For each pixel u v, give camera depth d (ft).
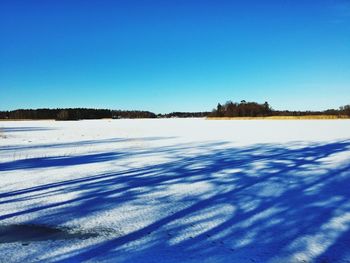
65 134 98.43
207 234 15.66
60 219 17.81
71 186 25.70
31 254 13.44
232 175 30.40
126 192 23.76
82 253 13.55
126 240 14.93
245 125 152.15
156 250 13.87
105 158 42.73
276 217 18.17
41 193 23.41
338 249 14.01
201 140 72.08
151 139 76.48
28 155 46.03
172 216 18.30
